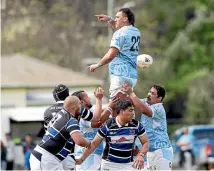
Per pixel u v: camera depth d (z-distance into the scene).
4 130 96.00
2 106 137.38
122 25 38.84
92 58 181.38
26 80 145.50
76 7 176.62
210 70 197.12
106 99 95.19
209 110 175.12
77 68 181.12
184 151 112.38
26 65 155.38
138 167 38.31
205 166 90.62
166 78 188.50
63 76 153.38
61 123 37.78
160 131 42.22
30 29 159.62
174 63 194.88
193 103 176.12
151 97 42.00
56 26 172.25
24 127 99.31
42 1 160.88
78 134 37.56
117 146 38.81
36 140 98.44
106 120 39.16
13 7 137.25
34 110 97.00
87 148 38.97
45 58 174.50
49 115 40.38
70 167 39.28
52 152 37.94
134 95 39.09
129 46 38.47
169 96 186.38
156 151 42.12
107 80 154.38
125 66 38.47
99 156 44.03
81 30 179.00
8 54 163.25
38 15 159.00
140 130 38.81
